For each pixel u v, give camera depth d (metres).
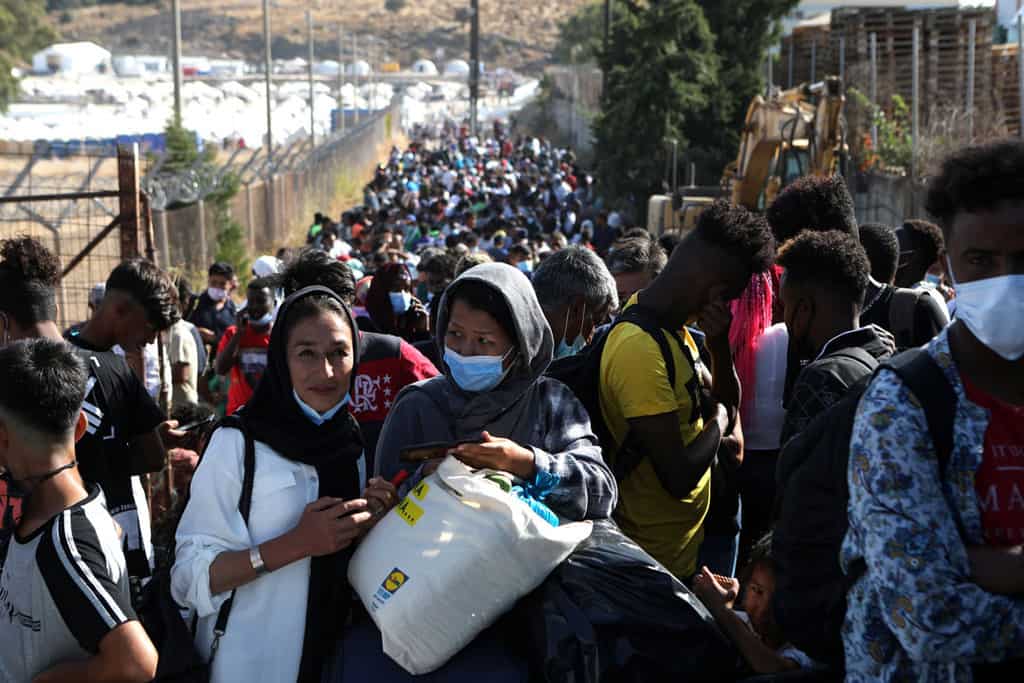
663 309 3.61
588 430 3.17
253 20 173.00
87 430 4.04
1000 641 2.08
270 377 2.85
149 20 172.38
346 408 2.97
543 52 163.50
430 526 2.68
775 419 4.27
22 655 2.79
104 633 2.73
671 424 3.46
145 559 4.23
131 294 4.41
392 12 177.12
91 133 48.59
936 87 22.06
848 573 2.30
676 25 33.91
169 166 22.30
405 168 50.03
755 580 3.15
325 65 145.88
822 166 16.39
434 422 3.12
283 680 2.75
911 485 2.11
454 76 144.38
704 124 34.69
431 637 2.65
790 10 35.53
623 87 34.69
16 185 18.92
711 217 3.57
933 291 4.52
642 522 3.60
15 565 2.79
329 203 40.34
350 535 2.71
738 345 4.30
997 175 2.08
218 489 2.77
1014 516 2.13
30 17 104.44
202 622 2.77
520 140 68.94
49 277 4.05
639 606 2.80
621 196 34.88
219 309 10.25
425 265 7.71
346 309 2.90
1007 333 2.05
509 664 2.77
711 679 2.86
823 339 3.58
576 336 4.11
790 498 2.51
